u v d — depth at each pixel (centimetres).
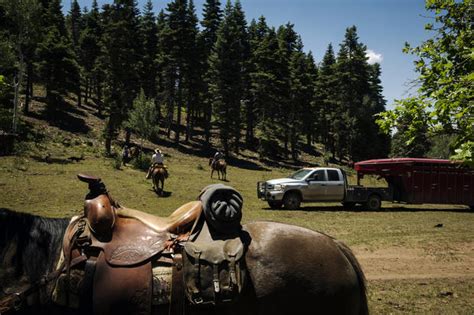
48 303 269
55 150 3338
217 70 4988
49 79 4631
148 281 266
